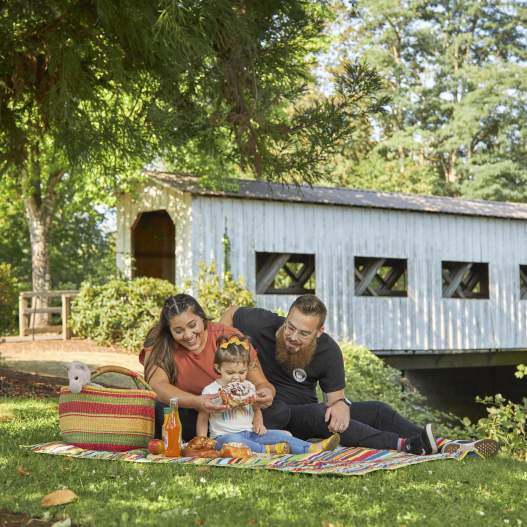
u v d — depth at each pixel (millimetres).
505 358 20188
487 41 40656
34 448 4652
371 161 31484
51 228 27641
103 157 8695
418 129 37188
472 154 40250
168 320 4680
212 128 8805
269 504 3363
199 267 14414
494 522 3217
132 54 7945
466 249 18781
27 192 19219
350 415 4980
